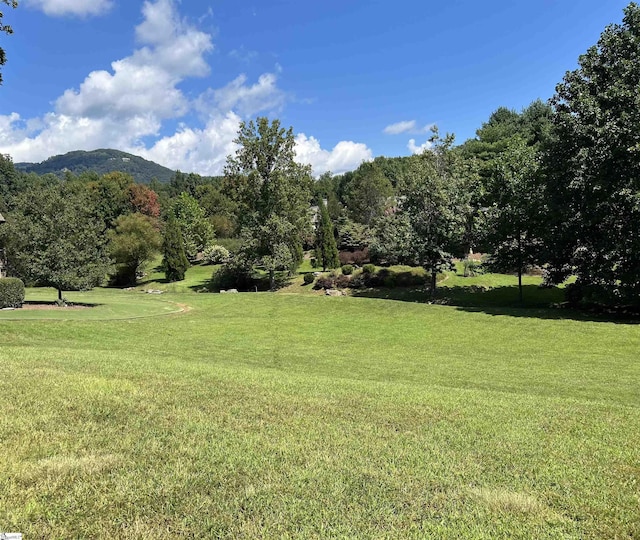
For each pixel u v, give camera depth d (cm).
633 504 371
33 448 433
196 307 2464
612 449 499
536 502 368
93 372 763
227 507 344
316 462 431
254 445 468
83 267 2184
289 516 335
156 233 4591
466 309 2141
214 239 5994
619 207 1805
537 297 2648
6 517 317
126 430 496
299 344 1561
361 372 1128
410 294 2933
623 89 1706
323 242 3988
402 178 2859
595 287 1973
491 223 2459
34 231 2064
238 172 3503
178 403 606
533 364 1239
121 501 346
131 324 1767
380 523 329
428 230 2642
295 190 3506
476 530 323
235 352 1396
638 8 1794
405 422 575
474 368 1186
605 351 1386
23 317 1650
